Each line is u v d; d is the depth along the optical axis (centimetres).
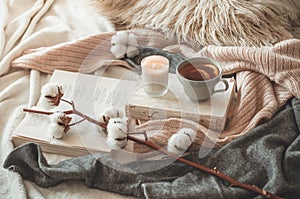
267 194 102
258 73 131
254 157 111
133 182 107
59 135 114
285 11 151
